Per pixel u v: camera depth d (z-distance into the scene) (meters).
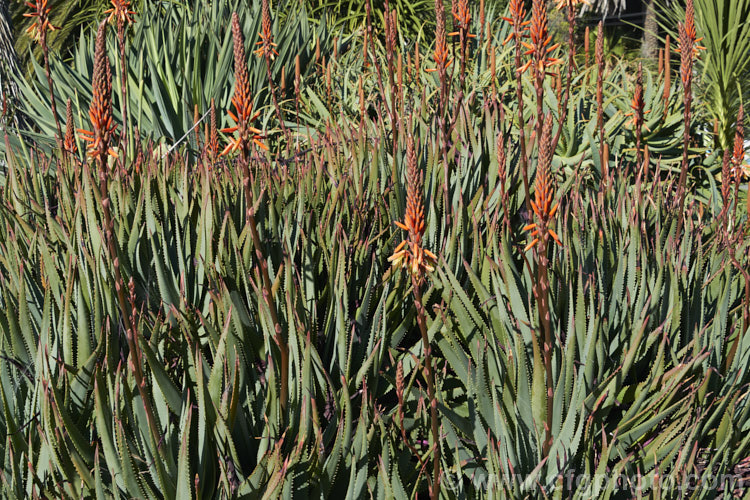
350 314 3.13
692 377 2.97
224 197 3.43
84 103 7.16
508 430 2.56
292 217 3.41
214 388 2.46
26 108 7.32
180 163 4.04
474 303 3.28
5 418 2.53
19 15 12.34
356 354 2.99
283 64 7.61
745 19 6.79
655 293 3.12
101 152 2.16
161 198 3.39
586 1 4.89
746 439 2.89
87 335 2.66
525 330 2.90
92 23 9.91
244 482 2.29
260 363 2.83
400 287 3.21
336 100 7.00
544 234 2.28
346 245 3.11
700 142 7.20
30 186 4.27
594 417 2.81
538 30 3.29
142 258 3.13
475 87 6.25
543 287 2.37
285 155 4.80
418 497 2.75
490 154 3.92
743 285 3.51
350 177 3.82
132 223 3.33
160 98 6.75
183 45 7.05
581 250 3.23
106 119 2.13
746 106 6.82
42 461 2.41
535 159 3.83
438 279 3.13
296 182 3.78
